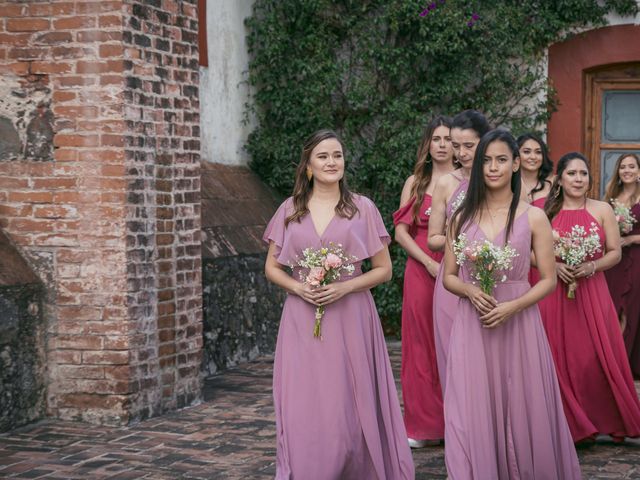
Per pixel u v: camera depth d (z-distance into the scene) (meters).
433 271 5.96
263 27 10.60
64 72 6.54
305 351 4.64
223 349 8.90
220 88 10.14
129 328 6.54
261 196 10.48
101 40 6.47
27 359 6.50
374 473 4.71
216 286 8.80
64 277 6.59
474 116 5.68
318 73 10.60
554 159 11.01
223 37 10.19
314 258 4.56
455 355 4.62
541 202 6.62
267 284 9.80
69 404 6.64
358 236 4.70
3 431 6.32
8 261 6.46
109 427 6.50
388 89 10.87
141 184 6.65
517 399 4.54
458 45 10.43
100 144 6.49
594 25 10.77
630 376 6.04
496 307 4.51
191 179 7.20
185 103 7.11
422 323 6.05
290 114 10.69
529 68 10.84
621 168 8.96
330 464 4.56
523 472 4.52
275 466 5.54
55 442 6.10
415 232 6.30
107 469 5.48
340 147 4.70
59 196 6.58
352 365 4.66
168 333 6.96
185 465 5.56
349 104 10.80
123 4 6.45
